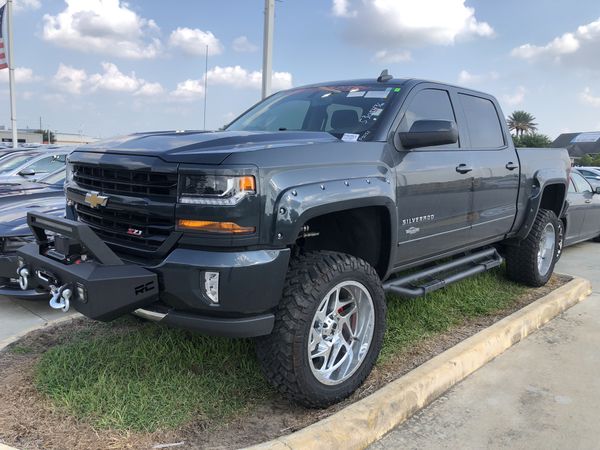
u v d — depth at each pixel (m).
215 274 2.60
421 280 4.35
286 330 2.81
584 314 5.09
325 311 3.02
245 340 3.71
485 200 4.54
